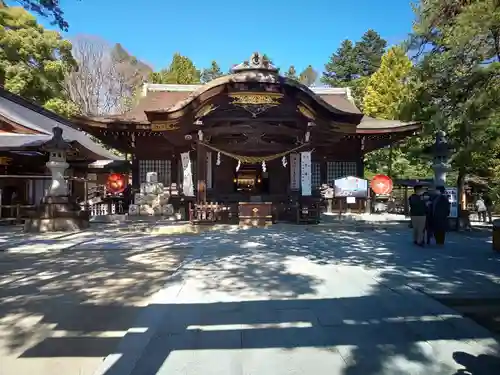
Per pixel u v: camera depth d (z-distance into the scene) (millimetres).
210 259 8508
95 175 27516
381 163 29312
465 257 8648
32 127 20875
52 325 4770
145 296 5945
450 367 3609
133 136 20109
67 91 37781
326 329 4484
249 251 9547
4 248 10133
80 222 14359
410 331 4430
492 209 21734
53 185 14352
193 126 15062
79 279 7004
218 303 5422
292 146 15984
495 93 11930
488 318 4883
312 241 11188
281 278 6801
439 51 13375
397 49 31875
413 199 10414
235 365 3656
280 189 19469
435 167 14000
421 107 14578
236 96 14492
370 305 5309
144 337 4305
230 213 16750
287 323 4672
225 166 19594
